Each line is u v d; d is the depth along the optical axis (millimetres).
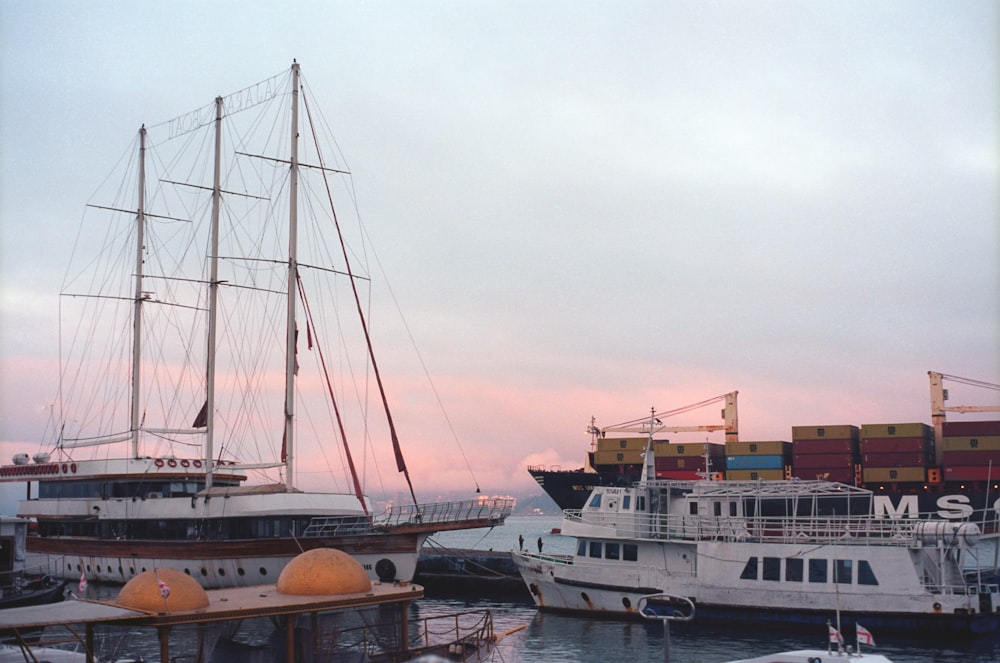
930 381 126750
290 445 58375
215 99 63781
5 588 41125
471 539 190875
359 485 59375
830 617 44469
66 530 64375
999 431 107188
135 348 69625
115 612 21969
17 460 71500
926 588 43531
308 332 61750
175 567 55344
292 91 63094
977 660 39312
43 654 25328
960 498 106438
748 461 118625
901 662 39094
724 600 46812
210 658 22969
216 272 61062
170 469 61094
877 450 110625
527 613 53594
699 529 49219
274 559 52375
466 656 28750
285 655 24266
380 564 50344
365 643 25750
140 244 70750
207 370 61875
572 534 52375
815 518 47344
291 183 61844
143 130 71938
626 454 127062
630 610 49750
